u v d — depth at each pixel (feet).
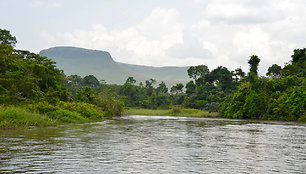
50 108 84.79
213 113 167.63
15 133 50.03
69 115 88.58
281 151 36.63
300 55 189.88
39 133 51.16
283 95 132.57
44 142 39.78
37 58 122.31
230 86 253.85
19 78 90.74
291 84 143.64
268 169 26.13
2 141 39.96
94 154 31.68
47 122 70.54
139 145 39.73
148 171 24.36
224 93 239.71
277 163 28.91
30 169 24.02
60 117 83.66
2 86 85.51
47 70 115.03
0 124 58.49
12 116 63.82
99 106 144.25
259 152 35.63
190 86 301.02
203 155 32.71
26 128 59.98
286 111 123.13
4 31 154.40
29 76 98.17
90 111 105.50
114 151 34.01
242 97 148.25
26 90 92.17
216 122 104.12
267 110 133.18
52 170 23.88
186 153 33.83
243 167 26.76
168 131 63.05
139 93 337.52
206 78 324.60
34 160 27.63
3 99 79.71
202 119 130.21
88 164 26.50
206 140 47.29
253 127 79.00
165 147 38.37
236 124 92.58
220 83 269.44
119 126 74.74
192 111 192.24
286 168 26.66
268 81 144.15
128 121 101.81
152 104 286.46
